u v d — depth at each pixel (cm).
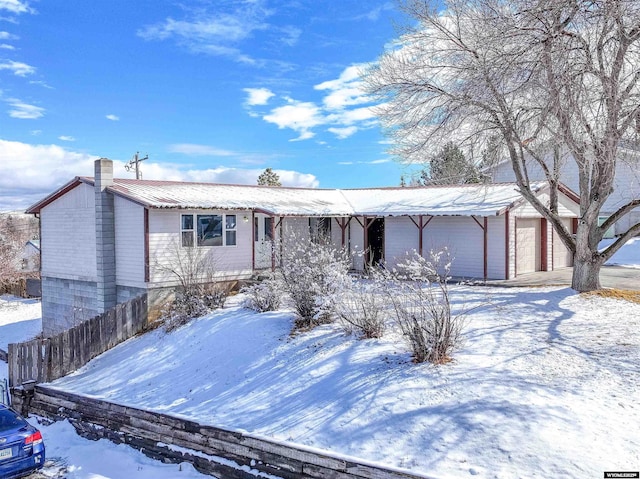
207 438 854
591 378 809
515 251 1881
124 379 1259
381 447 709
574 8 1116
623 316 1159
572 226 2256
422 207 2033
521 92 1255
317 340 1148
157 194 1784
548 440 645
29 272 3384
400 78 1600
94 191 1852
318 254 1412
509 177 2917
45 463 944
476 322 1167
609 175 1330
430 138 1574
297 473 732
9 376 1320
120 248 1783
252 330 1305
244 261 1927
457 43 1469
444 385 824
